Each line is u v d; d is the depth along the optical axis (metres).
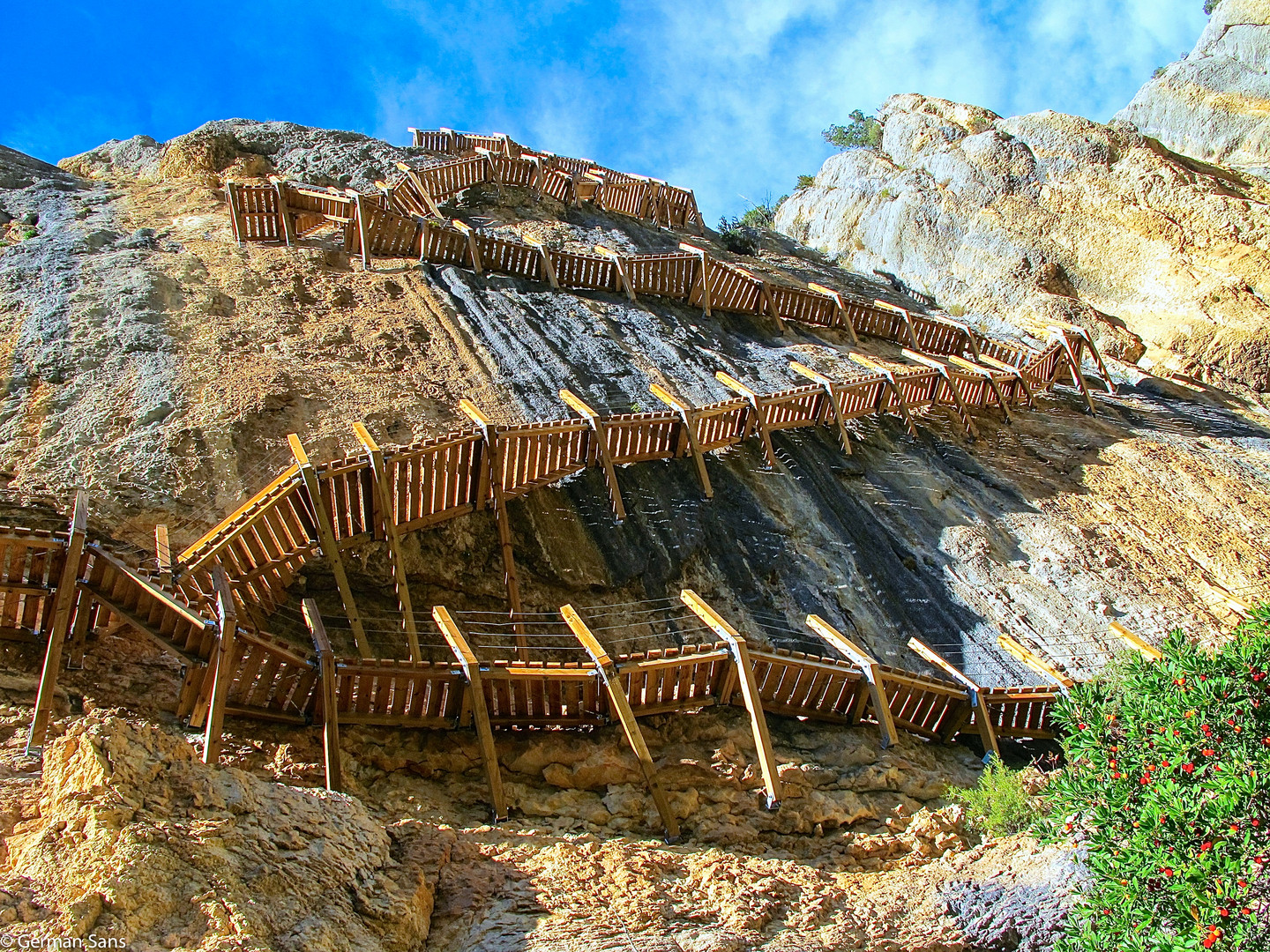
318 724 6.91
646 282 16.33
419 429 10.66
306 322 12.48
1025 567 11.69
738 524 10.90
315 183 19.33
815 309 17.62
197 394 10.07
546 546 9.56
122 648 6.92
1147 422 16.45
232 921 4.38
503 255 15.57
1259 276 20.23
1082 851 6.18
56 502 8.02
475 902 5.52
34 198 15.23
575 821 6.81
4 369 9.77
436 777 6.96
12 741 5.81
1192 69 27.88
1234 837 5.32
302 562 8.03
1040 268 21.64
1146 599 11.38
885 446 13.38
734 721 8.06
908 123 26.84
